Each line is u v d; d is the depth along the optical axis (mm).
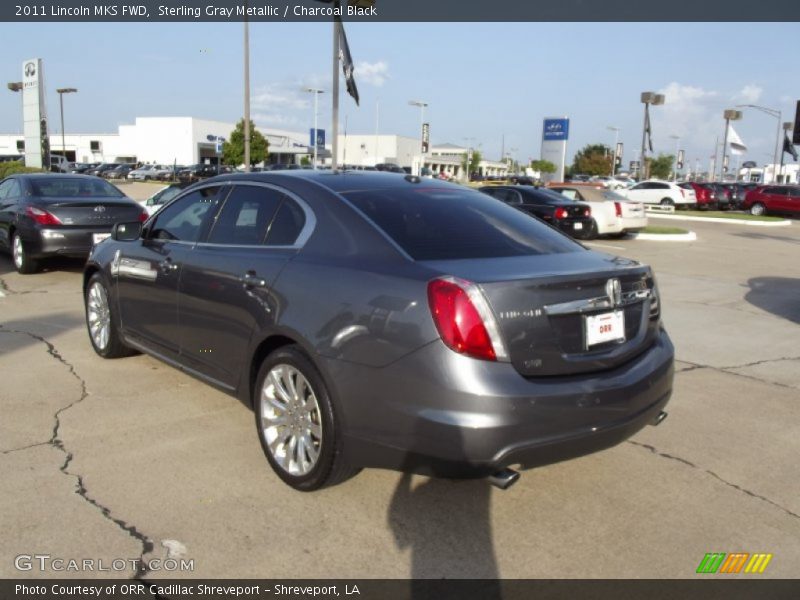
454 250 3463
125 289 5227
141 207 10266
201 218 4598
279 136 93812
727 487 3861
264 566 2998
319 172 4316
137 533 3203
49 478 3699
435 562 3066
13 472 3762
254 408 3875
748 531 3406
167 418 4586
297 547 3141
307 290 3502
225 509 3438
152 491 3594
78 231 9570
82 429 4371
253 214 4191
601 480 3900
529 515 3494
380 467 3258
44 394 4988
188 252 4488
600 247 16719
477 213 3998
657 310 3762
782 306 9344
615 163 71312
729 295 10148
